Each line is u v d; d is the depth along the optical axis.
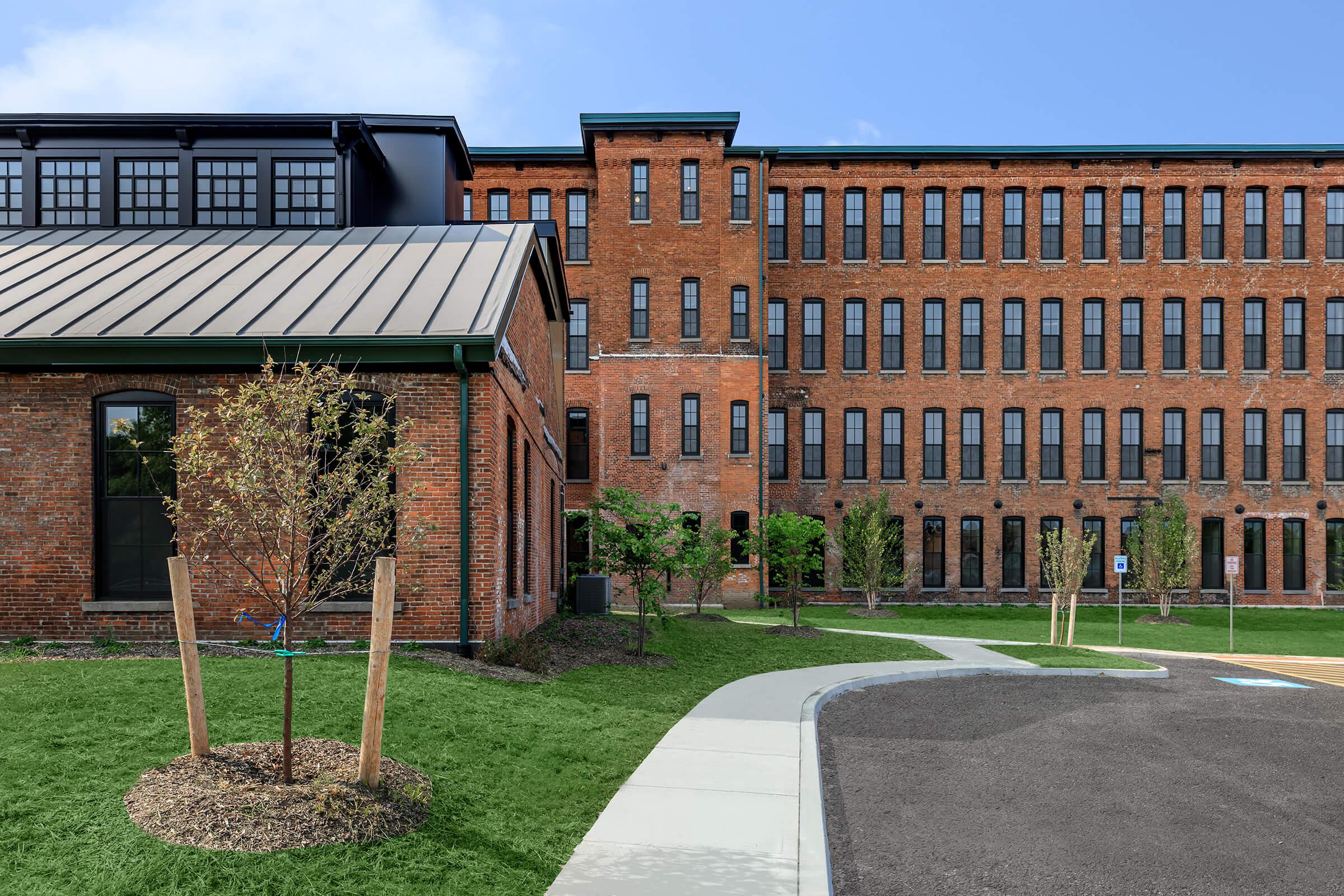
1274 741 12.15
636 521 18.55
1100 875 6.98
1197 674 19.59
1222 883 6.85
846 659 19.08
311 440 7.68
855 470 38.12
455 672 11.90
